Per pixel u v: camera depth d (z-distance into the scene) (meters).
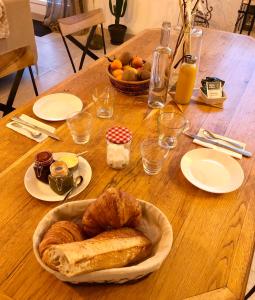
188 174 0.93
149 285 0.66
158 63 1.18
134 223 0.69
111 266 0.58
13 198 0.84
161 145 1.03
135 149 1.03
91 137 1.08
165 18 3.84
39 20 4.44
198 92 1.36
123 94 1.33
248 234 0.78
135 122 1.17
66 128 1.11
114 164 0.94
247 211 0.84
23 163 0.95
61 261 0.55
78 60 3.44
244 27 3.61
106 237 0.63
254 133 1.14
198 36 1.29
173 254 0.72
